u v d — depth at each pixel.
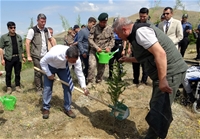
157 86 3.31
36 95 5.36
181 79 3.25
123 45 6.20
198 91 4.75
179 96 5.23
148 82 6.49
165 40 3.07
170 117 3.24
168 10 5.40
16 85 6.00
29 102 5.05
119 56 6.23
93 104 4.94
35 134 3.88
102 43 5.58
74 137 3.85
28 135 3.85
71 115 4.35
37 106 4.82
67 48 3.96
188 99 4.94
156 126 3.22
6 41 5.57
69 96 4.35
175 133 3.96
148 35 2.87
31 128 4.02
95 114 4.50
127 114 4.00
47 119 4.27
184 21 9.19
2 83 6.94
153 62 3.14
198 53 9.88
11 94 5.70
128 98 5.28
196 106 4.72
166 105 3.21
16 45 5.72
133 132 4.04
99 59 5.48
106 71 8.10
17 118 4.30
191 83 5.02
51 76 4.09
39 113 4.50
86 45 6.10
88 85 5.73
